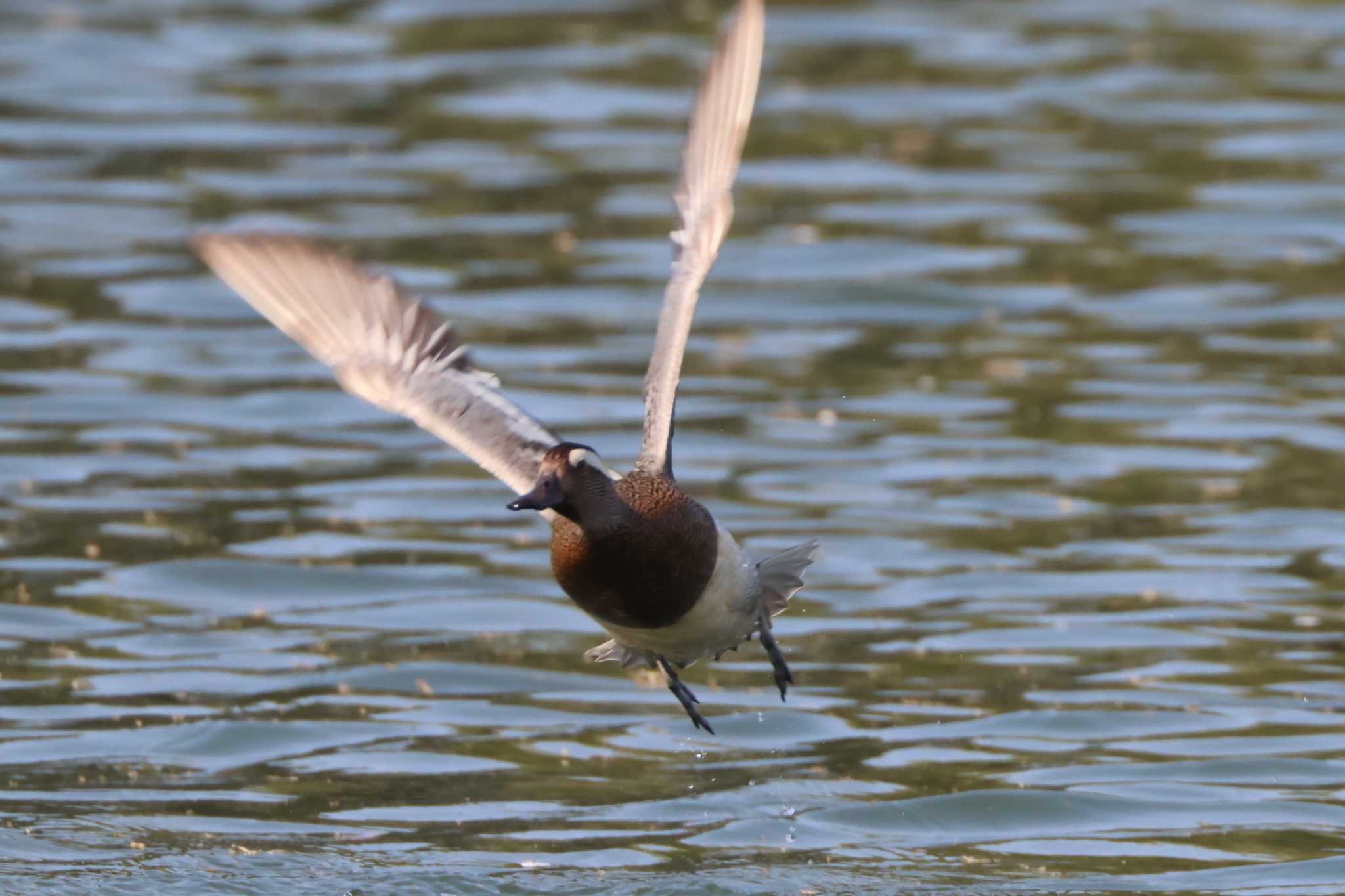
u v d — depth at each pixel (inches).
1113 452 621.0
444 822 406.6
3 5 1147.9
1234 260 794.8
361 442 642.2
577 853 393.1
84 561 541.0
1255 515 571.5
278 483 602.5
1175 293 761.0
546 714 464.1
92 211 836.0
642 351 705.0
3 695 462.9
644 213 843.4
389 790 422.6
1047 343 719.1
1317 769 428.8
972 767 432.5
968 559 546.6
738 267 794.8
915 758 437.4
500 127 948.0
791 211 853.2
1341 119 957.2
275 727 451.2
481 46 1071.0
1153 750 439.5
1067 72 1033.5
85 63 1039.0
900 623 509.7
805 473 605.6
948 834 404.2
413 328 307.4
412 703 467.8
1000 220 842.8
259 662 487.2
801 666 487.8
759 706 467.2
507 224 826.8
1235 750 437.7
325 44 1077.1
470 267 780.6
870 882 380.5
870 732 451.8
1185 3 1162.6
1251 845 396.2
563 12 1133.7
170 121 952.3
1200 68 1039.0
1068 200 864.9
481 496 598.9
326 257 297.1
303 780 427.2
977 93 1001.5
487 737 450.6
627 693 476.7
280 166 892.0
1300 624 502.6
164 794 417.7
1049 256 802.2
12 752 434.9
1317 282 770.2
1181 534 559.8
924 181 888.9
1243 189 871.7
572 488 311.4
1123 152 919.0
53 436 630.5
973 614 513.3
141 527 564.7
